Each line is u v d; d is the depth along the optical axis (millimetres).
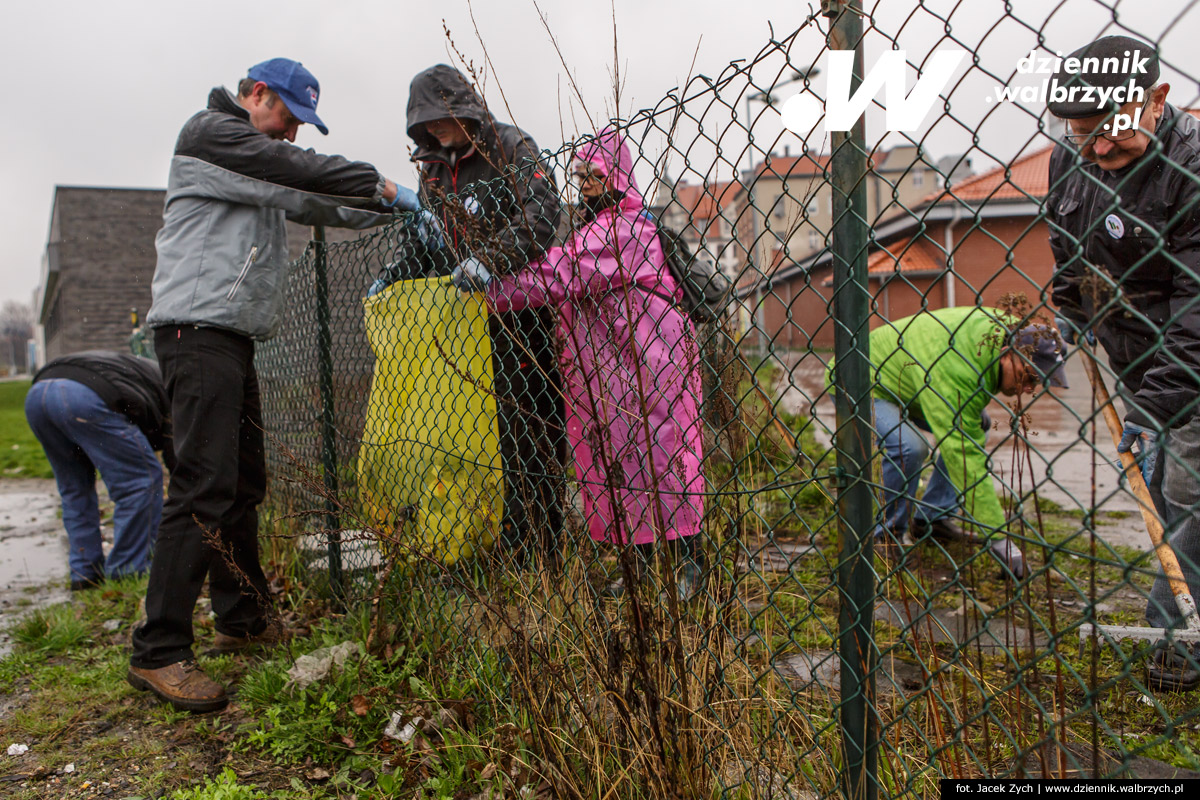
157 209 24500
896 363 2900
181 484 2502
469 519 2311
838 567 1369
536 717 1843
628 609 1655
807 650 2410
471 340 2482
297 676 2449
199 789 1985
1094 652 1036
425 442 2547
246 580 2695
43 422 3787
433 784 1925
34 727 2381
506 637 2068
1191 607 1825
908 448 3225
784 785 1486
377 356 2742
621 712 1658
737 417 1531
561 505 2006
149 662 2463
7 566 4781
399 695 2375
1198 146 1715
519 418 2170
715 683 1610
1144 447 2143
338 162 2572
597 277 2033
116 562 3986
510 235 2041
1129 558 3279
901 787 1405
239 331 2557
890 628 2465
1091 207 1828
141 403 3910
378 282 2828
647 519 1964
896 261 1172
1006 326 1073
